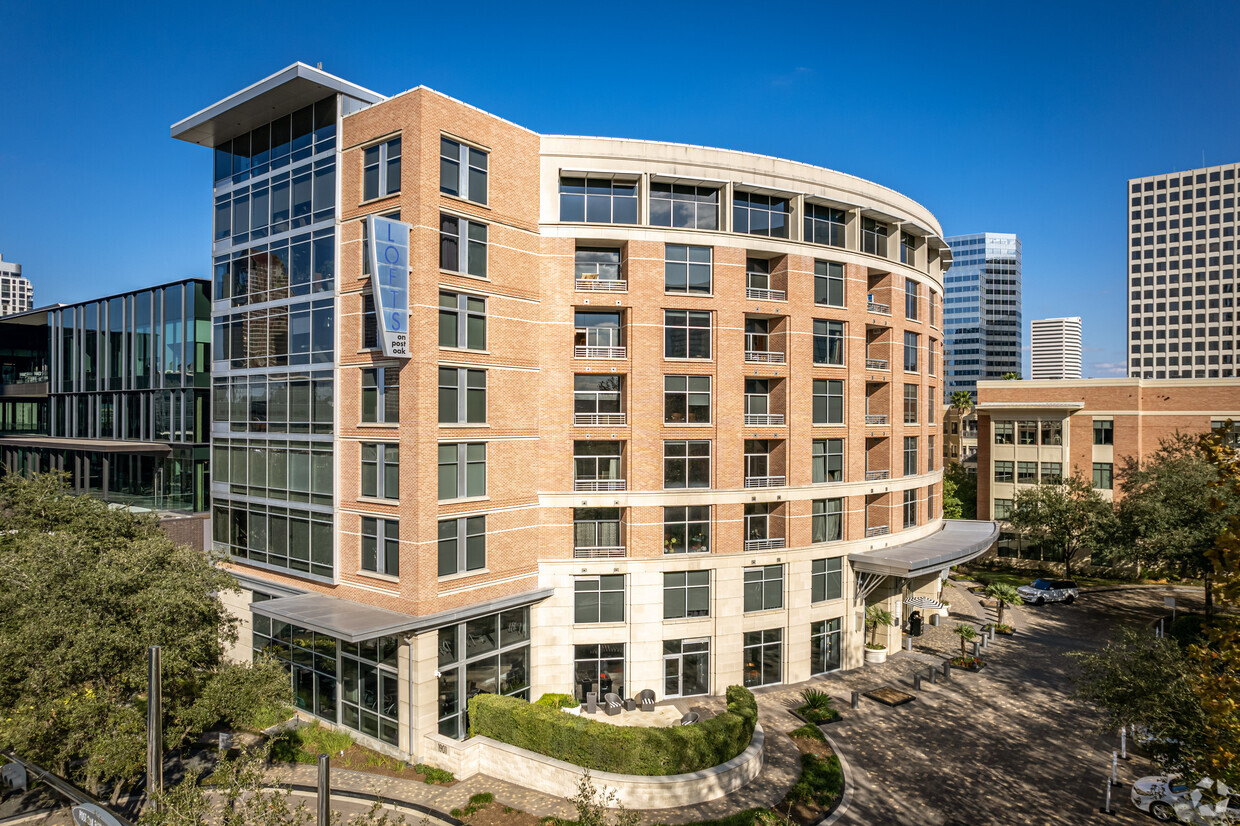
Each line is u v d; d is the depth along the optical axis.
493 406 27.81
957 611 46.19
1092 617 45.84
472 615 26.27
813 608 33.81
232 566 32.16
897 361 37.91
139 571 20.28
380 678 25.81
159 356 41.06
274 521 30.23
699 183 31.83
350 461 27.27
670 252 31.44
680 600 31.41
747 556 32.03
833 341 34.91
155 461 41.50
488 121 27.56
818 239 34.53
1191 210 146.88
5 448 52.56
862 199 35.47
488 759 24.39
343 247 27.42
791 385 33.16
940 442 45.41
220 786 15.97
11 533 28.33
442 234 25.97
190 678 20.95
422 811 21.73
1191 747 19.58
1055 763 25.50
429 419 25.31
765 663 32.84
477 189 27.31
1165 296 148.88
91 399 46.44
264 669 21.81
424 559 25.14
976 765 25.28
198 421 38.94
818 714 29.11
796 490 33.19
